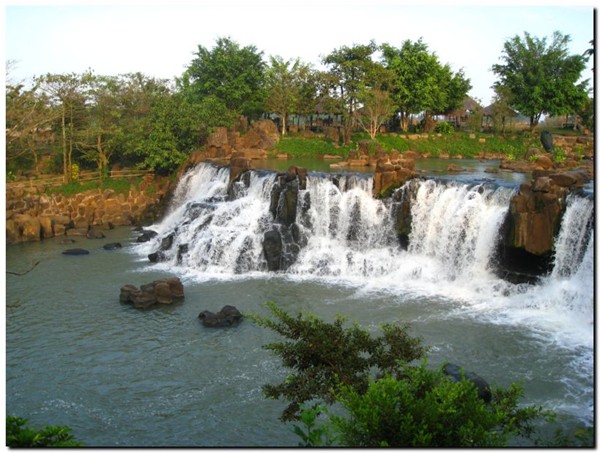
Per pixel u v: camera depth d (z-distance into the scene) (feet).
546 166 151.53
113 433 61.26
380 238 123.54
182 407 66.33
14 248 139.03
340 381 46.03
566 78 246.88
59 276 116.06
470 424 33.99
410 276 111.75
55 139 184.24
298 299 101.19
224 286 109.40
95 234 150.41
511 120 282.15
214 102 210.38
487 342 81.76
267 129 233.96
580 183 101.45
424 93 255.70
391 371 48.14
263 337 84.79
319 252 121.39
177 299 101.04
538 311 92.63
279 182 130.41
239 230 126.62
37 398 68.59
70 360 78.38
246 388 70.23
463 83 280.31
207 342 83.41
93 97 184.75
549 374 72.38
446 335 84.28
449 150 243.60
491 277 105.29
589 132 247.29
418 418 34.22
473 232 108.99
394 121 291.99
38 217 150.61
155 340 84.43
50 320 92.58
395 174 124.47
